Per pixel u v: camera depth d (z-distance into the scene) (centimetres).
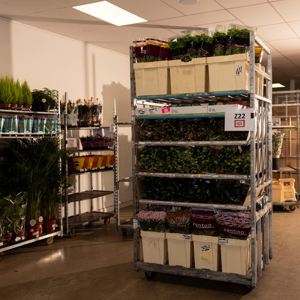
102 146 582
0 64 513
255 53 366
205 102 428
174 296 343
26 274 400
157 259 375
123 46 701
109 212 661
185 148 378
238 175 347
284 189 706
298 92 764
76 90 647
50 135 510
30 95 477
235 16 535
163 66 363
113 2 465
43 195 499
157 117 372
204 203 362
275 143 717
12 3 461
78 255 461
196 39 352
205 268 359
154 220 368
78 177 639
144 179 392
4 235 450
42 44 579
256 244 355
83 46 663
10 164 488
